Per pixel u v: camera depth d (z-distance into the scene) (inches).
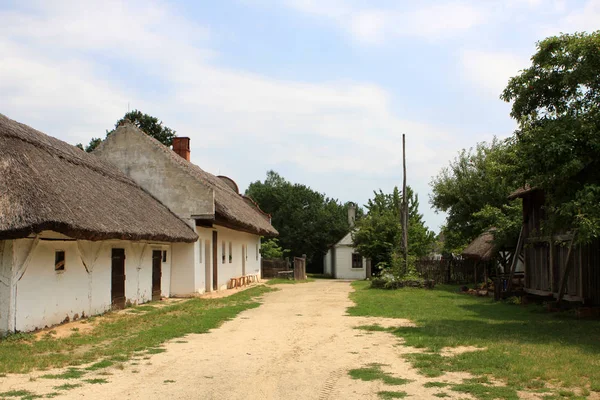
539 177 476.7
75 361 356.5
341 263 1878.7
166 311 660.1
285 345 433.7
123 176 840.9
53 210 450.0
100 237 512.4
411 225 1425.9
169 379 311.9
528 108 542.6
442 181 1437.0
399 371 333.4
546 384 296.7
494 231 979.9
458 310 679.1
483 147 1401.3
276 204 2394.2
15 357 364.5
